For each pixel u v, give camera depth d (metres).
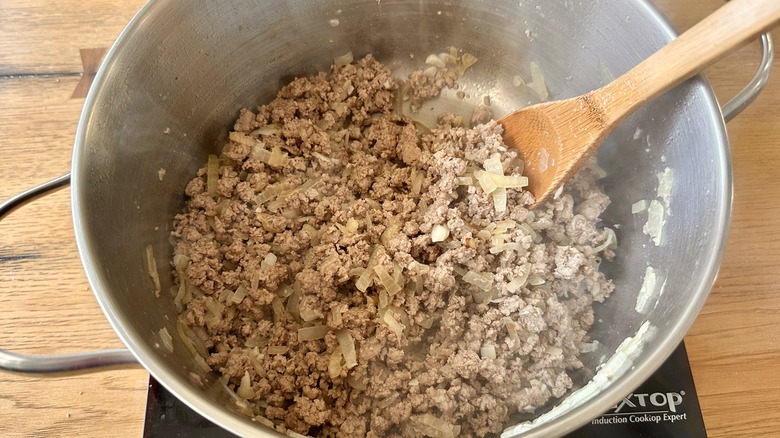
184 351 0.25
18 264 0.29
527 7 0.30
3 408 0.26
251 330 0.27
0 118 0.32
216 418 0.18
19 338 0.28
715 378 0.27
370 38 0.33
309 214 0.30
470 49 0.34
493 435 0.25
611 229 0.30
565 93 0.32
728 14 0.23
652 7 0.26
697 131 0.25
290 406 0.26
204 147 0.31
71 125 0.32
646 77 0.25
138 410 0.26
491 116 0.34
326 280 0.27
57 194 0.31
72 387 0.26
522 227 0.30
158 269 0.27
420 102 0.35
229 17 0.28
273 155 0.31
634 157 0.29
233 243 0.29
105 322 0.28
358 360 0.26
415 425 0.25
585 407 0.19
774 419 0.26
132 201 0.26
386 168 0.32
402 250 0.28
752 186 0.31
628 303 0.27
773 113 0.33
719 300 0.29
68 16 0.35
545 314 0.28
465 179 0.30
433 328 0.29
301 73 0.33
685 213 0.25
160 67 0.26
